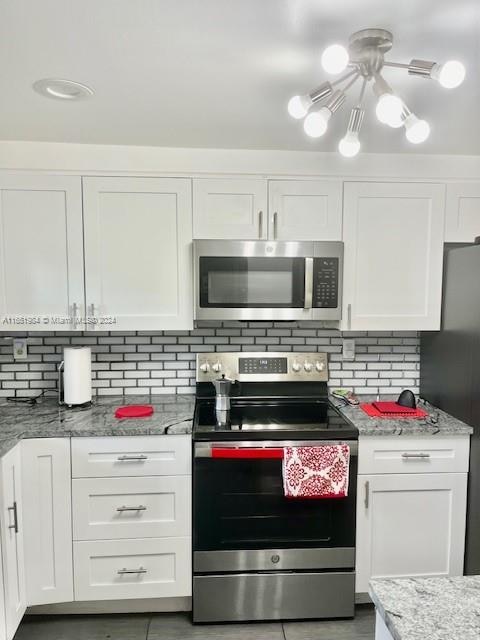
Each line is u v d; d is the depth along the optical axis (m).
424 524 2.08
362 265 2.29
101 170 2.16
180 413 2.22
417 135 1.21
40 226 2.17
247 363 2.48
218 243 2.17
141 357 2.56
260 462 1.96
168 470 1.99
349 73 1.26
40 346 2.51
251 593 2.01
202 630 1.99
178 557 2.02
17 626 1.85
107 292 2.23
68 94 1.58
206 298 2.18
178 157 2.18
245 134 1.99
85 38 1.22
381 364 2.65
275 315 2.21
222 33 1.19
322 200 2.24
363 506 2.04
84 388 2.30
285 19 1.13
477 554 2.01
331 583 2.03
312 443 1.96
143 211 2.20
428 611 0.81
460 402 2.15
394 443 2.04
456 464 2.07
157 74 1.43
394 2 1.06
